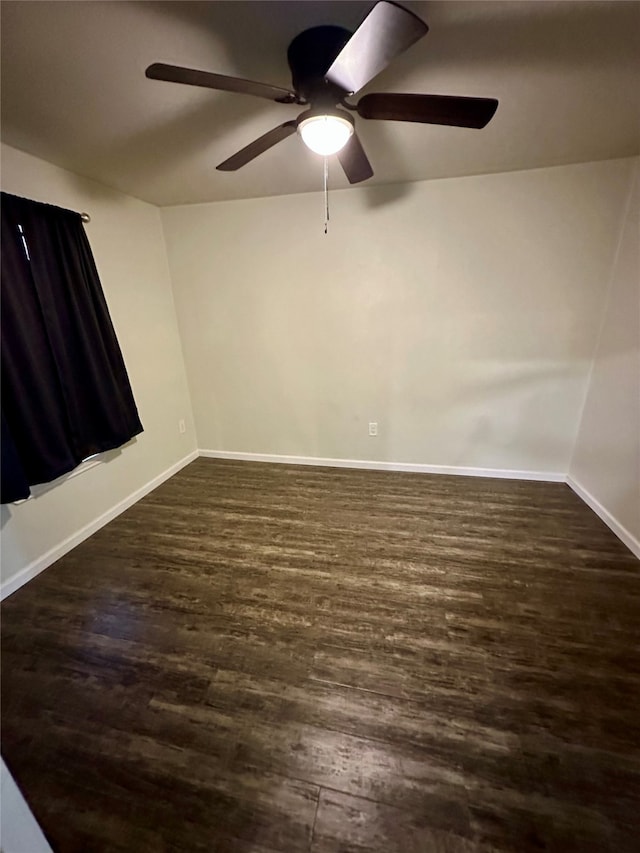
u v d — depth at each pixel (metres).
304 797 1.15
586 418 2.77
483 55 1.32
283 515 2.71
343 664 1.56
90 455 2.44
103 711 1.42
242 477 3.34
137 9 1.08
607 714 1.34
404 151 2.15
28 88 1.44
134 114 1.66
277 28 1.17
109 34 1.18
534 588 1.94
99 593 2.02
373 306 2.99
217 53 1.29
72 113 1.64
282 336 3.26
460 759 1.22
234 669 1.57
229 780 1.20
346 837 1.06
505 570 2.07
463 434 3.14
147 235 3.01
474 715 1.35
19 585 2.07
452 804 1.12
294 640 1.69
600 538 2.33
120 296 2.76
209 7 1.08
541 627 1.71
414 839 1.05
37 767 1.25
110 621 1.83
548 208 2.50
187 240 3.17
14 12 1.06
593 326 2.66
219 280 3.22
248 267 3.12
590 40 1.25
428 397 3.12
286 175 2.45
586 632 1.67
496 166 2.40
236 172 2.38
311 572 2.11
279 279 3.10
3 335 1.90
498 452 3.12
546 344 2.77
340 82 1.09
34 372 2.04
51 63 1.31
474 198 2.59
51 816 1.13
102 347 2.46
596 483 2.62
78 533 2.44
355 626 1.75
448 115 1.31
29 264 2.03
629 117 1.77
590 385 2.73
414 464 3.33
